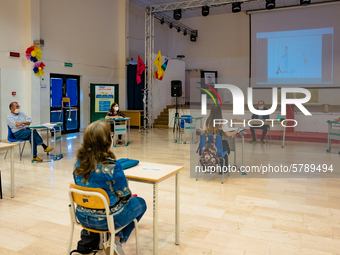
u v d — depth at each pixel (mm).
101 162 1986
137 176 2393
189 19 16688
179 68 15133
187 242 2773
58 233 2941
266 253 2568
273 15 14531
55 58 10078
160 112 13703
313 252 2582
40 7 9461
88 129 2018
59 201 3842
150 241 2785
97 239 2451
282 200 3928
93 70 11648
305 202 3852
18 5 8992
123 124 8750
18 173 5219
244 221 3242
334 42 13500
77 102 11234
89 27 11383
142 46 14539
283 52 14477
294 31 14180
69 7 10508
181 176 5117
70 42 10617
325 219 3299
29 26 9086
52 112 10203
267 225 3143
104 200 1936
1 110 8688
